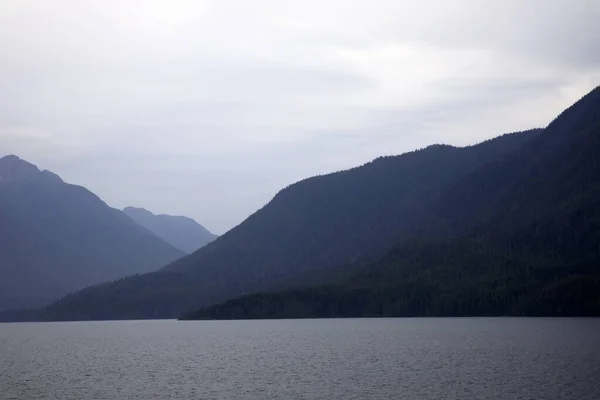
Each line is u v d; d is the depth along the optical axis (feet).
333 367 451.94
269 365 478.59
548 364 426.10
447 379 375.45
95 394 356.38
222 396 343.05
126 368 480.23
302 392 348.38
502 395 322.34
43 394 358.84
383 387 355.56
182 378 414.21
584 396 315.58
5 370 476.95
